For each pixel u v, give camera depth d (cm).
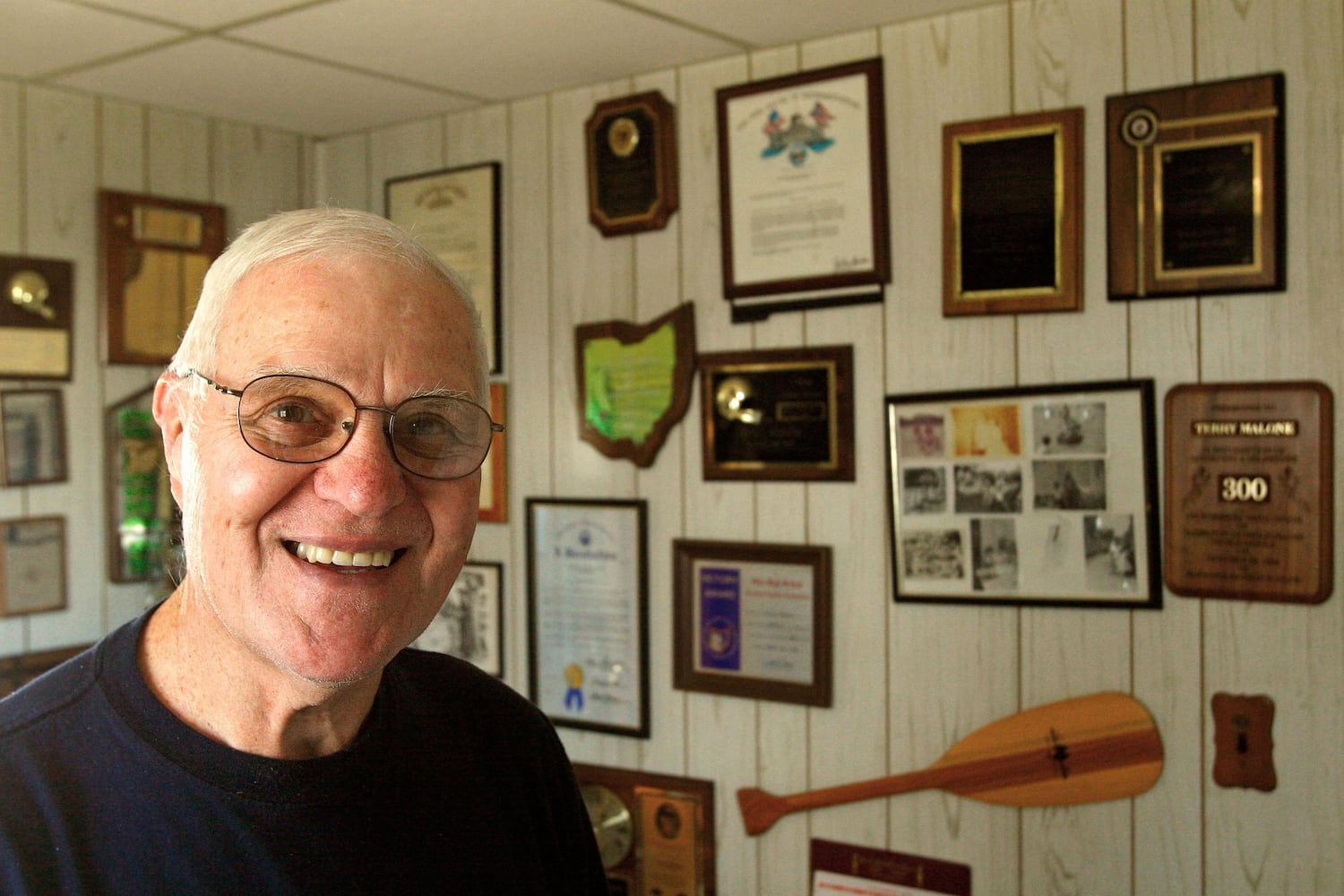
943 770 198
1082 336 186
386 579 78
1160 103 177
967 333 196
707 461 222
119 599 244
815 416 210
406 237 80
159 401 83
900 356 202
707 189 221
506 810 98
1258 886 173
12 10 187
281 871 78
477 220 252
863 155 203
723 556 221
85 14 189
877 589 206
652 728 232
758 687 216
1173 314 179
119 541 243
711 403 221
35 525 230
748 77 215
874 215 202
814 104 207
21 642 229
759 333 217
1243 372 173
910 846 203
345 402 75
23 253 229
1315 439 168
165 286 250
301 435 74
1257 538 172
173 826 76
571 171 239
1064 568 188
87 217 239
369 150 272
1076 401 186
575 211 239
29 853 72
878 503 205
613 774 236
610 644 236
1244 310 173
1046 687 191
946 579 198
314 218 79
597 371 235
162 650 82
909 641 203
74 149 237
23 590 229
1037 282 188
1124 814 184
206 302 78
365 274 76
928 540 199
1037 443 190
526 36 203
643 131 226
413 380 76
